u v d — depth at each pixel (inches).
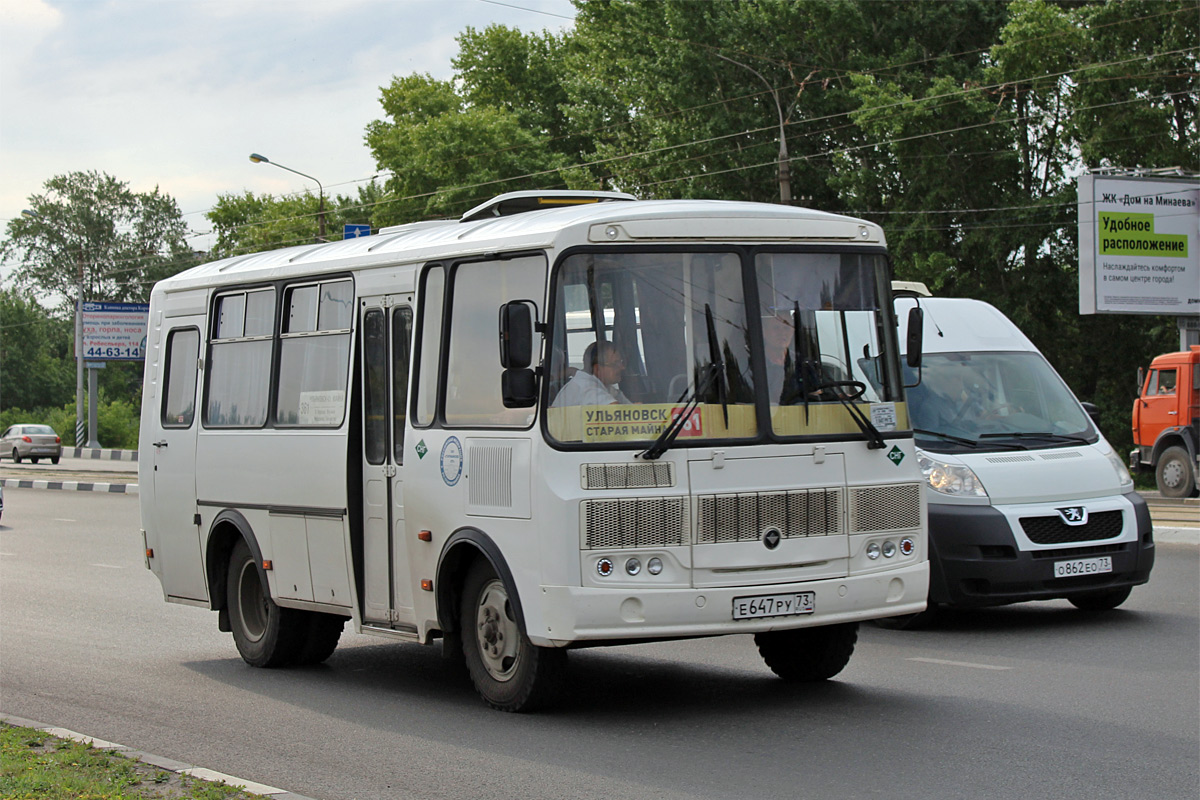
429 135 2012.8
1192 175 1314.0
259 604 412.2
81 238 4116.6
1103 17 1384.1
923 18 1526.8
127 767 255.1
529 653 304.2
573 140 2245.3
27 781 242.2
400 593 343.3
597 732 294.0
